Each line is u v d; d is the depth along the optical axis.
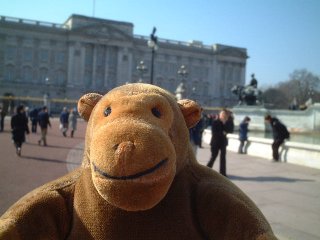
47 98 72.25
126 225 1.78
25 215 1.86
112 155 1.57
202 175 2.07
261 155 16.84
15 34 90.75
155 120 1.79
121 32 97.56
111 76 97.75
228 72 113.25
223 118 11.10
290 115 32.41
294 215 6.85
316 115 31.12
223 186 1.94
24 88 91.00
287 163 14.60
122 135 1.61
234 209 1.81
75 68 94.19
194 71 109.12
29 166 12.20
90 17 95.75
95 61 96.12
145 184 1.56
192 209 1.92
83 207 1.88
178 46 106.44
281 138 15.04
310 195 8.63
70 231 1.94
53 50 94.06
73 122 25.94
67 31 94.44
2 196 7.82
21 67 91.44
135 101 1.83
